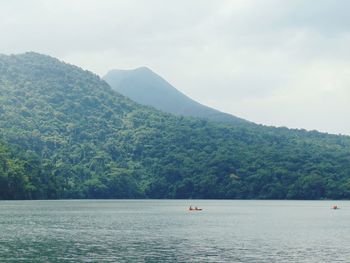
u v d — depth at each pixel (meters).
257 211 194.25
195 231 111.44
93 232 106.06
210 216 161.88
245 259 73.12
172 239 95.44
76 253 76.38
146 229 114.88
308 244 90.00
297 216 166.75
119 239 94.25
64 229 111.19
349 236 103.81
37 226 116.44
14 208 183.50
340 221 146.38
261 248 84.19
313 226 128.75
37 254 74.88
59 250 79.06
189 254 77.00
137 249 81.50
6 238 92.75
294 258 74.44
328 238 99.81
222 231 112.25
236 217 159.25
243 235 103.94
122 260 71.12
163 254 76.75
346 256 76.50
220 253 78.38
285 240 95.75
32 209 179.38
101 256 74.06
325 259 73.75
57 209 184.00
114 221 136.25
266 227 124.31
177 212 181.38
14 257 72.06
